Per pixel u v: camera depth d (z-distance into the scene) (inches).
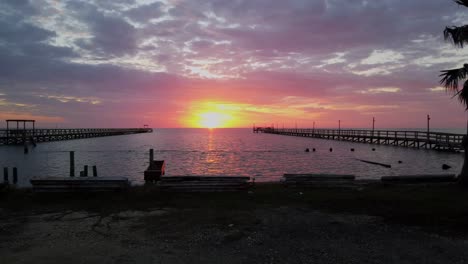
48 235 223.5
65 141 2431.1
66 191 348.2
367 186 397.7
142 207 299.7
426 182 407.8
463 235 225.5
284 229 238.7
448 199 323.3
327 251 197.0
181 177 371.9
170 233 228.4
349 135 2272.4
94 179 351.3
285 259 184.9
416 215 272.2
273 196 344.5
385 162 1034.1
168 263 178.4
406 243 210.8
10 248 199.6
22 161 1087.6
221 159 1167.0
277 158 1200.2
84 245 204.7
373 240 216.2
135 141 2603.3
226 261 181.6
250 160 1131.3
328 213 281.1
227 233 229.0
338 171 842.8
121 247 201.6
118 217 267.7
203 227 242.2
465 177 384.5
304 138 3090.6
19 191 355.9
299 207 300.2
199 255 189.8
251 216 271.6
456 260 184.5
